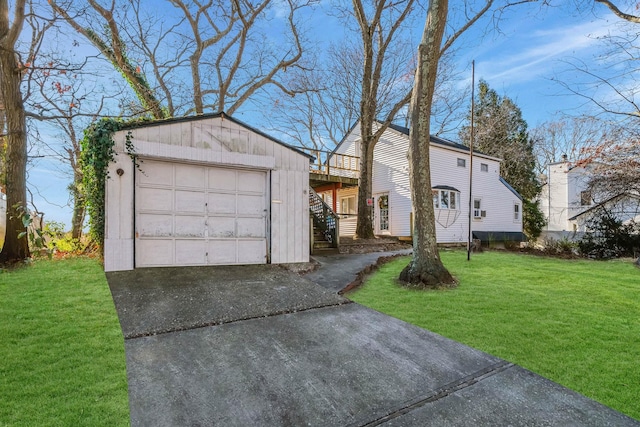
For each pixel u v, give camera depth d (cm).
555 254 1095
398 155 1550
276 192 761
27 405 231
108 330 368
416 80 643
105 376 276
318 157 1427
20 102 689
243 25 1280
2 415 219
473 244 1198
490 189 1772
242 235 725
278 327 399
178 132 653
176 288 523
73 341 337
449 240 1513
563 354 336
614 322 423
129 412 232
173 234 654
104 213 591
